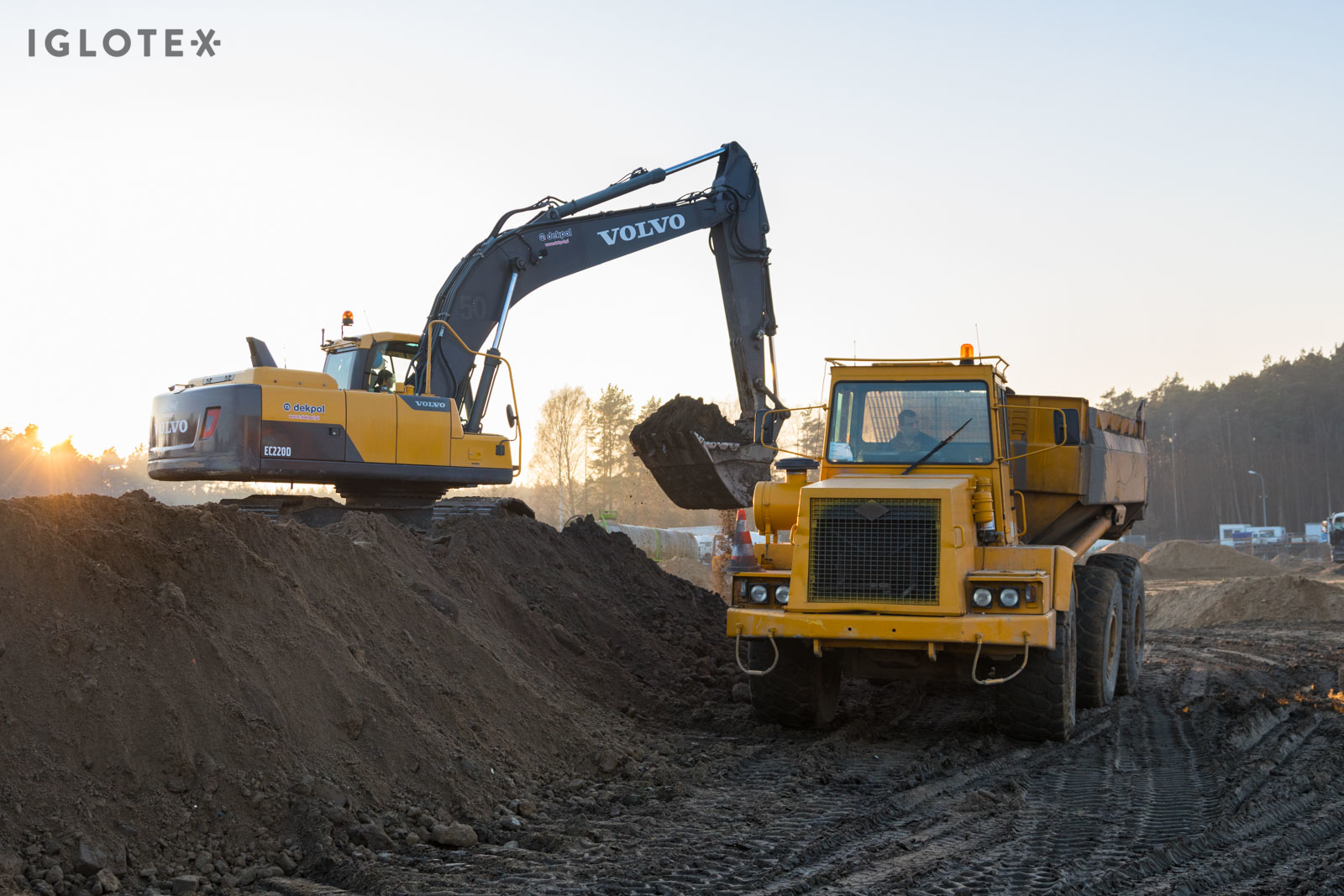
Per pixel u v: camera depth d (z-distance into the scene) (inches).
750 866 203.3
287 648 244.7
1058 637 315.3
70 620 217.5
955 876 197.8
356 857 201.0
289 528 289.0
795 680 331.0
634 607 459.8
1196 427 4301.2
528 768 263.7
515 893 185.5
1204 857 211.9
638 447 555.8
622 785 265.6
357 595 288.7
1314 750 316.2
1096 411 442.9
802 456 358.3
